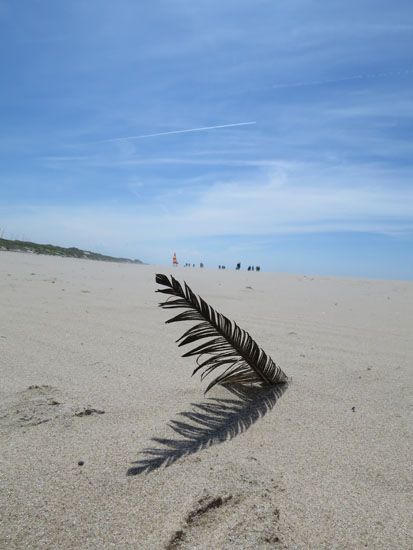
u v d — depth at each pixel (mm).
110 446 1754
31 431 1860
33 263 14586
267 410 2244
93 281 9281
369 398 2504
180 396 2385
